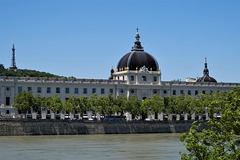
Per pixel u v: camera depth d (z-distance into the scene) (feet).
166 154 479.41
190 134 256.52
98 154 470.39
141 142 585.22
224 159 242.17
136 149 513.86
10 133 632.38
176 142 591.37
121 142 579.07
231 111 258.37
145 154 477.36
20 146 517.96
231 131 254.27
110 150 501.15
